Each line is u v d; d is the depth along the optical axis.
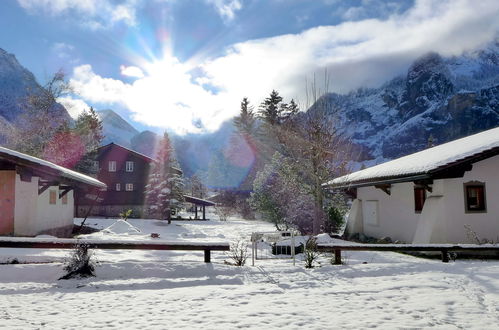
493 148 13.57
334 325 5.54
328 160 21.38
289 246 13.93
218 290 7.95
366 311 6.29
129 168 49.22
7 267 9.43
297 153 21.98
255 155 80.88
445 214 14.06
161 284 8.67
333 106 22.11
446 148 18.25
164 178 42.25
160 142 44.41
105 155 49.25
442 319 5.84
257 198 38.59
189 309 6.47
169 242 10.57
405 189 17.19
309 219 23.53
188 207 78.56
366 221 21.45
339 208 23.61
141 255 13.15
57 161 40.00
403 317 5.95
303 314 6.12
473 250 11.74
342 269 10.24
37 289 8.11
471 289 7.88
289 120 23.70
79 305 6.78
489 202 14.37
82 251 9.50
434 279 8.88
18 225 15.26
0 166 15.09
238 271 10.00
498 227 14.25
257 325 5.55
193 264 10.16
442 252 11.76
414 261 12.22
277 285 8.51
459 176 13.65
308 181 21.80
